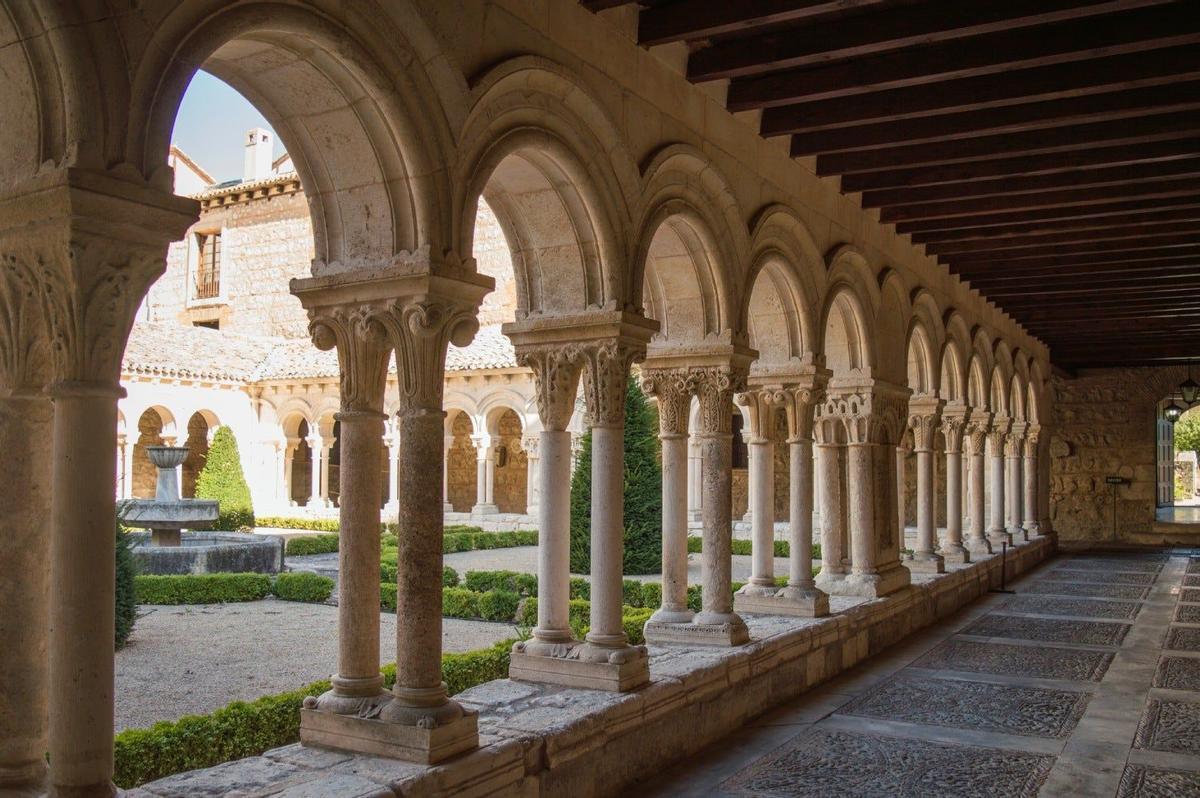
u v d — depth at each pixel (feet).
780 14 16.26
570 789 14.34
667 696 16.83
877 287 28.96
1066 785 15.84
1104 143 22.11
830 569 28.84
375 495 13.41
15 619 10.33
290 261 91.20
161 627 32.50
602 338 16.83
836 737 18.67
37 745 10.42
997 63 18.12
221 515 69.67
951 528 40.04
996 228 31.09
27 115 9.39
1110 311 46.39
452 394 72.59
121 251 9.47
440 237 13.00
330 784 11.46
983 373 43.21
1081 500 65.46
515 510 80.59
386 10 12.26
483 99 13.80
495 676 19.85
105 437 9.56
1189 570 49.01
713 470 20.79
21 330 10.09
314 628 32.42
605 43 16.72
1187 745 18.12
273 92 12.74
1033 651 27.45
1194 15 16.61
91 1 9.11
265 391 79.46
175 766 14.34
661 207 18.45
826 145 23.39
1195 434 124.26
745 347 21.21
